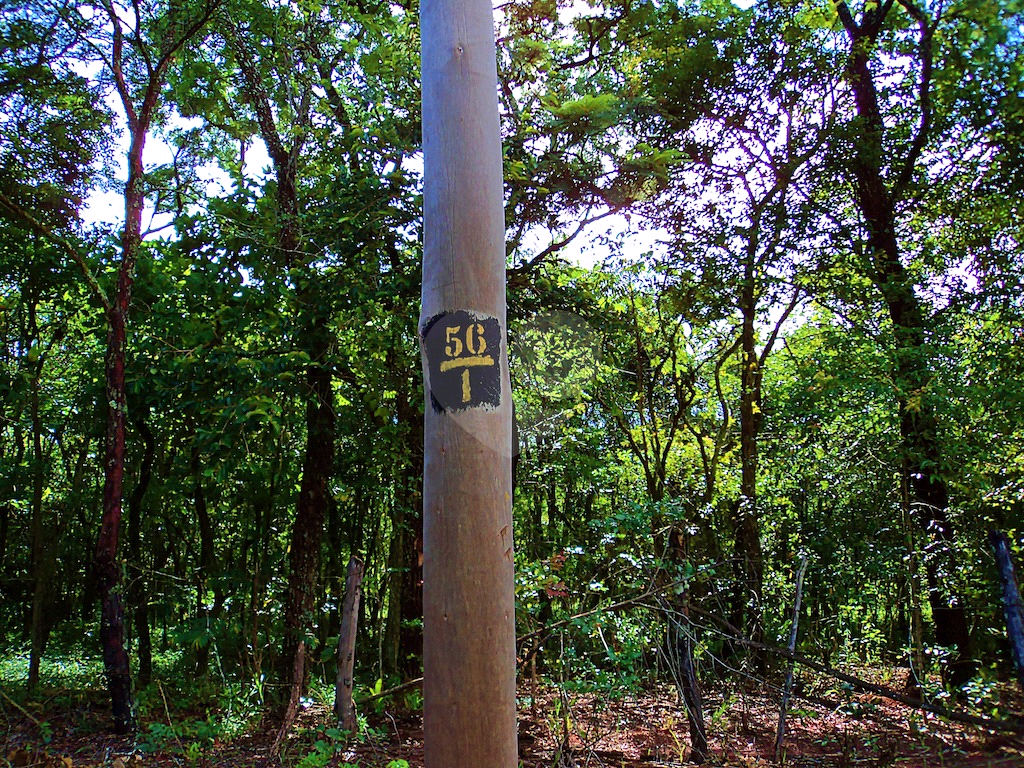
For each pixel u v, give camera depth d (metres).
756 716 7.21
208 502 11.79
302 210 9.41
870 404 9.45
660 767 5.68
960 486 8.72
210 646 9.40
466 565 2.32
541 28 10.35
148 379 8.20
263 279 8.81
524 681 6.36
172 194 10.49
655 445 12.32
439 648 2.30
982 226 10.98
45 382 10.88
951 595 8.54
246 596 9.72
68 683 9.34
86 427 10.20
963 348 9.50
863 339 9.36
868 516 9.76
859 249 11.25
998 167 10.75
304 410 9.27
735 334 13.58
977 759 5.82
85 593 11.52
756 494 11.88
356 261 8.62
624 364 11.90
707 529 11.35
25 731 7.23
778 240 11.48
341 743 5.75
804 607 9.96
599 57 11.35
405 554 10.10
